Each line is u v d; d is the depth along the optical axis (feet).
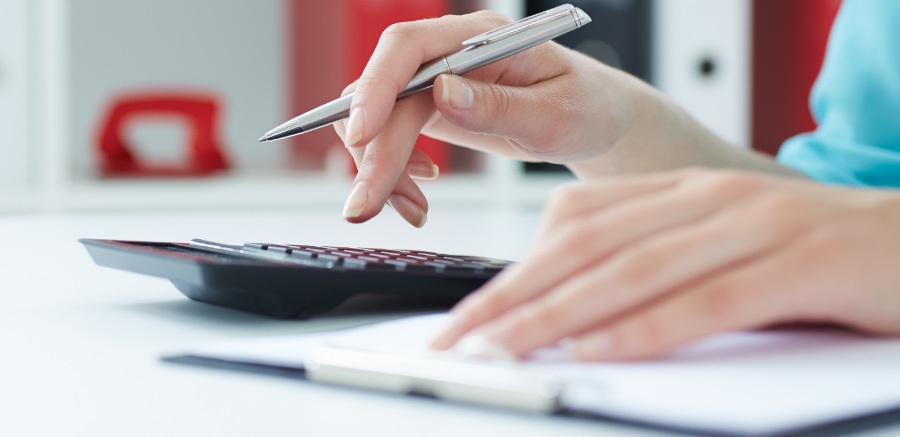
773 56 6.57
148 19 7.16
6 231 2.73
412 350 0.90
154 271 1.33
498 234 2.67
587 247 0.90
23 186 5.81
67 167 5.88
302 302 1.28
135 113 6.04
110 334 1.20
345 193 6.17
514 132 1.93
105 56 7.04
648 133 2.38
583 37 6.01
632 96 2.33
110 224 3.00
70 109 6.94
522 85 2.01
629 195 0.95
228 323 1.28
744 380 0.80
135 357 1.05
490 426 0.74
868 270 0.92
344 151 6.53
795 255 0.90
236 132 7.48
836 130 2.87
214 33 7.38
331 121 1.67
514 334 0.87
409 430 0.74
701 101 6.22
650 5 6.10
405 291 1.32
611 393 0.76
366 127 1.56
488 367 0.81
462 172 6.97
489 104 1.77
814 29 6.29
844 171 2.73
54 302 1.46
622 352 0.86
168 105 6.05
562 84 2.05
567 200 0.95
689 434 0.68
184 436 0.74
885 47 2.80
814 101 3.10
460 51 1.70
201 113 6.09
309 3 6.91
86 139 7.00
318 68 6.73
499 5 6.17
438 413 0.78
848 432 0.69
